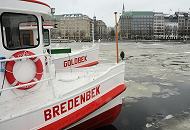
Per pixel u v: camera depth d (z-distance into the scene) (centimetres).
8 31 410
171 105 830
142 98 914
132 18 13838
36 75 452
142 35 13162
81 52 1116
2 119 346
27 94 441
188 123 674
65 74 627
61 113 426
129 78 1308
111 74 568
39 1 447
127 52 3192
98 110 523
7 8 396
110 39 11106
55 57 987
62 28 12275
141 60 2183
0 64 400
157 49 3838
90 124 510
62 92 463
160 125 660
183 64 1877
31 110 377
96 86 511
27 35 441
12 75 413
